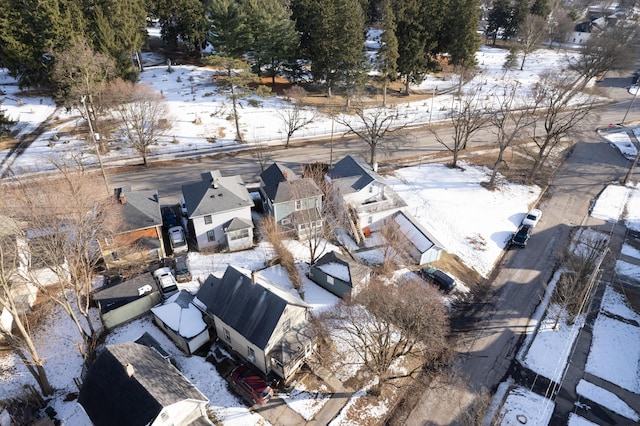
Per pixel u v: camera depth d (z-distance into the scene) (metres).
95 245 35.88
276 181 42.50
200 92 72.50
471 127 57.34
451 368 30.67
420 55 73.69
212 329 31.98
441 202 49.44
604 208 50.31
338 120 66.75
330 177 45.62
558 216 48.78
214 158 55.62
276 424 26.22
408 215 43.97
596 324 34.94
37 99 66.88
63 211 30.75
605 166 59.53
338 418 26.81
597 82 91.56
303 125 60.84
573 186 54.75
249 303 28.89
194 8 80.75
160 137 58.94
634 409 28.44
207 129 61.94
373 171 46.44
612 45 77.06
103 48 58.53
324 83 78.81
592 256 38.66
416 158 59.28
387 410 27.58
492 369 30.80
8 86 70.56
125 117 53.72
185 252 39.25
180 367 29.12
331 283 35.56
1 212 30.47
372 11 110.88
